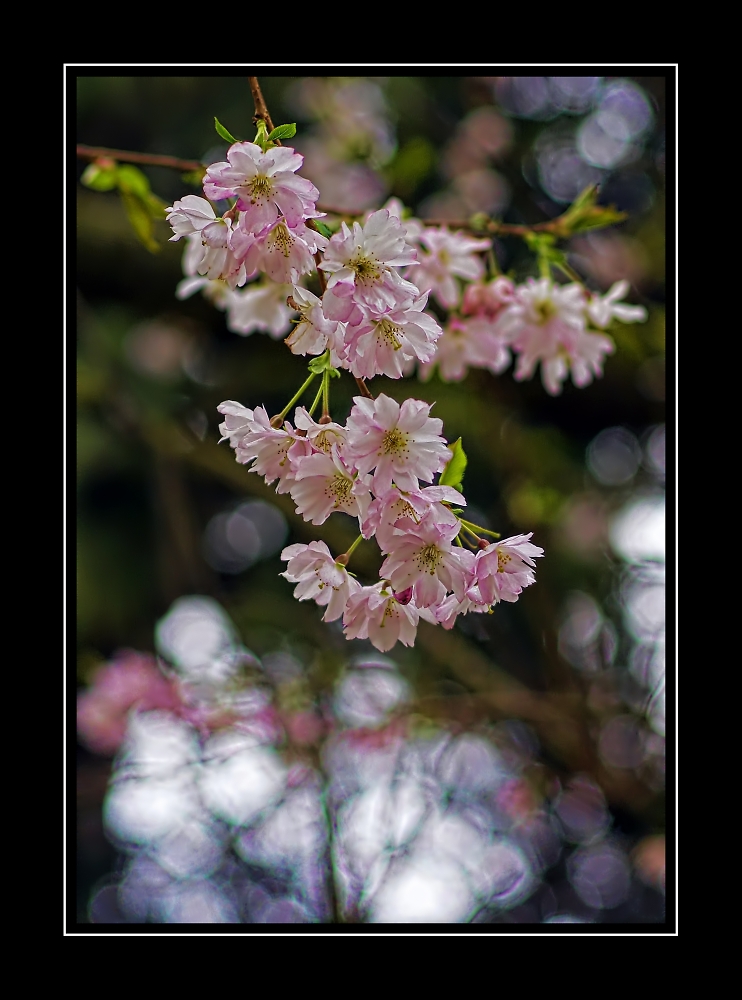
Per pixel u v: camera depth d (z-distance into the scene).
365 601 1.41
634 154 3.90
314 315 1.36
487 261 3.23
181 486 4.08
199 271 1.36
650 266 3.77
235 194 1.32
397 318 1.31
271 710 3.35
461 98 3.98
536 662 3.78
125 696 3.53
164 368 3.96
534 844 3.48
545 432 3.77
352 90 3.82
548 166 3.98
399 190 3.74
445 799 3.20
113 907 3.54
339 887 2.95
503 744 3.66
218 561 4.10
